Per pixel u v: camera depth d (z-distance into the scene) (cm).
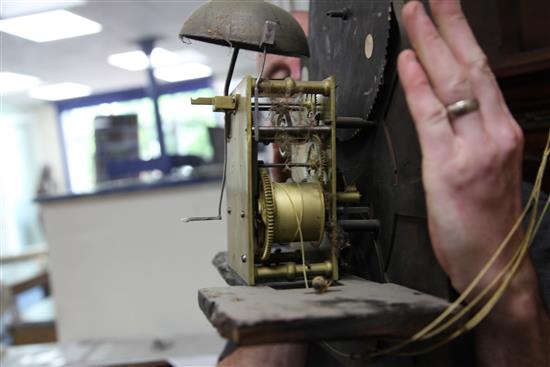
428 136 40
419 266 48
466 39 41
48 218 180
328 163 56
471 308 42
